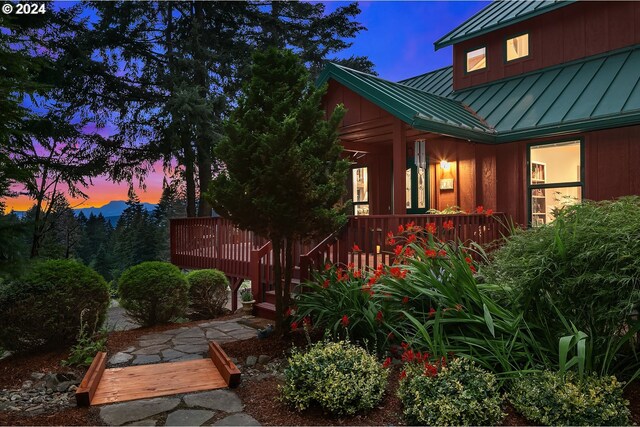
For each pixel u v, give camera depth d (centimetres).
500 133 852
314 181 547
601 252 345
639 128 744
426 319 442
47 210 1443
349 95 879
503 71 1090
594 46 949
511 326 376
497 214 835
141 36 1777
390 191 1109
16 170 444
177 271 733
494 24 1072
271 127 503
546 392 312
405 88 929
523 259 391
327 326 489
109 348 565
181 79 1661
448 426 301
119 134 1714
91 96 1670
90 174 1630
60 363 498
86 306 550
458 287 422
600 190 788
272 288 776
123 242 2231
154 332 654
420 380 333
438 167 1037
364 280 540
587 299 353
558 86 923
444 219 703
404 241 659
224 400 374
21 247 416
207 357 520
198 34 1734
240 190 514
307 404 341
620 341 344
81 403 364
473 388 323
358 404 338
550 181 859
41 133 1446
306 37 2155
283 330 560
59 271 553
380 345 458
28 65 477
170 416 342
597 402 300
